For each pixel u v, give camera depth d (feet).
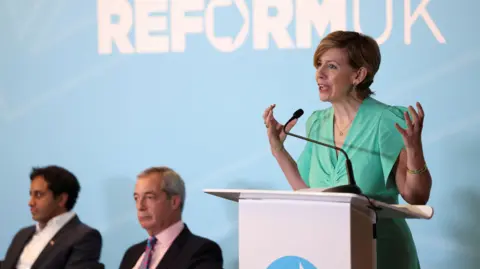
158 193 17.06
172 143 22.68
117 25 23.08
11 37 23.86
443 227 20.48
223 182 22.30
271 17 21.90
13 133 23.84
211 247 16.56
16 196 23.73
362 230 11.78
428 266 20.61
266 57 21.93
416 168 14.10
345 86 15.52
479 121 20.25
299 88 21.63
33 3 23.73
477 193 20.25
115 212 23.13
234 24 22.21
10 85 23.86
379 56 15.75
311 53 21.53
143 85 22.91
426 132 20.61
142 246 17.69
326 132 16.06
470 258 20.31
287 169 16.37
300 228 11.63
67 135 23.50
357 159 15.34
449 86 20.48
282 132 16.34
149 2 22.84
